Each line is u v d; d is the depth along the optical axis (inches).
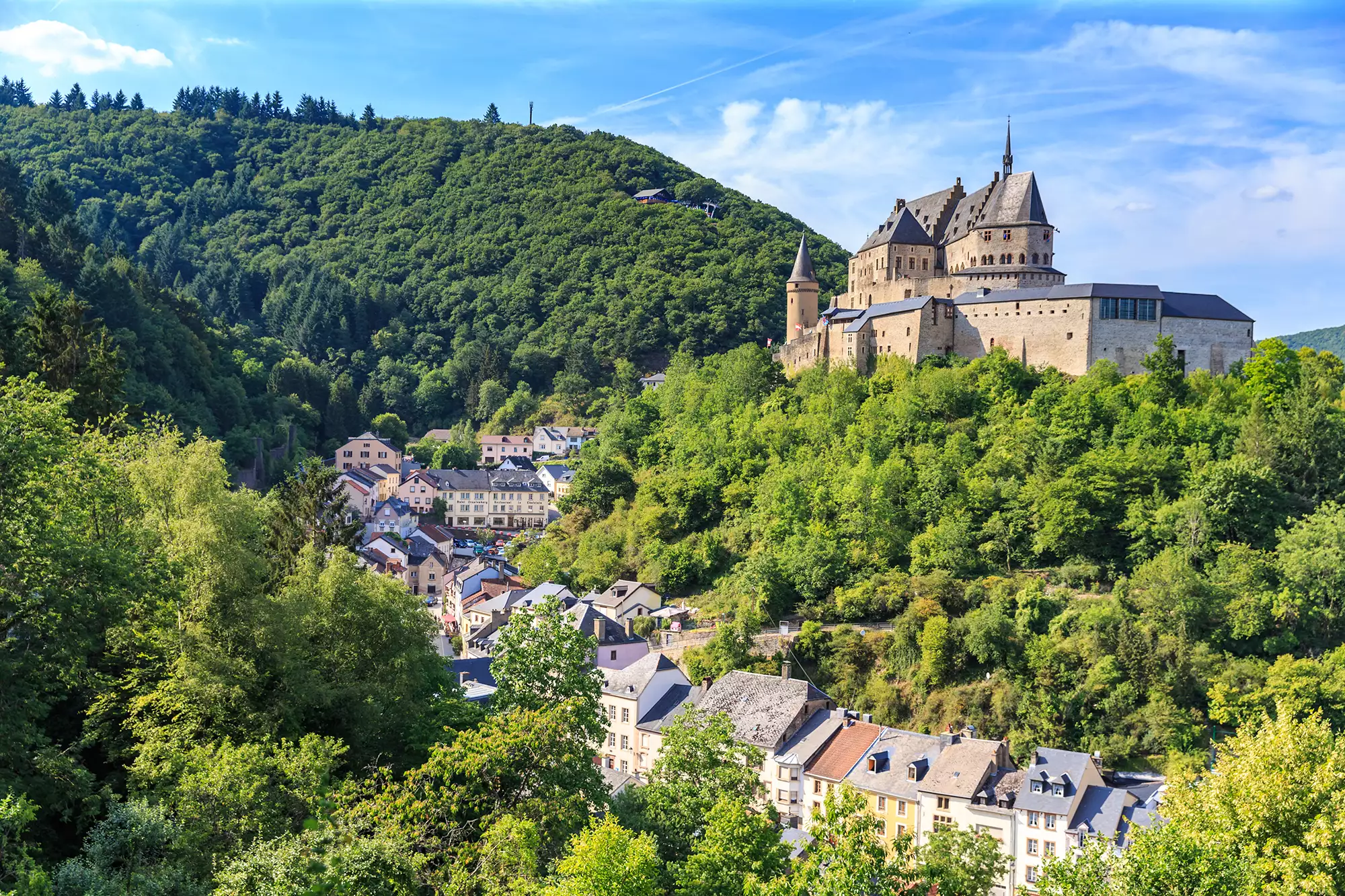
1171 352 5944.9
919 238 7273.6
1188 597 4288.9
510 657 2273.6
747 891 1662.2
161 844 1537.9
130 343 6939.0
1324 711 3838.6
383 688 2249.0
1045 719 4050.2
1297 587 4340.6
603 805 2054.6
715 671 4714.6
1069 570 4751.5
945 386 5949.8
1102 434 5344.5
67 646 1779.0
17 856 1402.6
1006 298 6254.9
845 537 5305.1
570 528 6845.5
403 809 1690.5
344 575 2384.4
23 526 1720.0
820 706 4148.6
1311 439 5009.8
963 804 3452.3
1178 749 3846.0
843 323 6968.5
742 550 5767.7
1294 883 1612.9
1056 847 3277.6
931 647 4392.2
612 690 4485.7
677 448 6909.5
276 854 1391.5
